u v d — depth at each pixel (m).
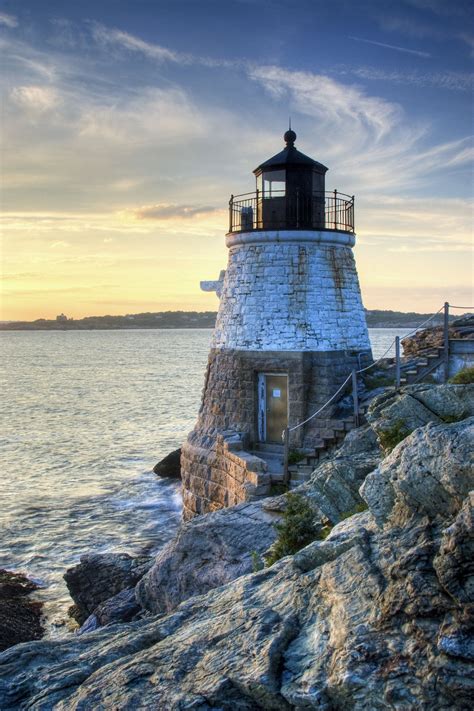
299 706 5.54
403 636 5.50
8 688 6.84
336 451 17.08
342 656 5.60
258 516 14.13
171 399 71.94
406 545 6.21
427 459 6.44
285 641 6.23
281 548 10.84
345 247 21.61
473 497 5.59
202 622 7.27
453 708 4.95
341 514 11.26
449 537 5.45
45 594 19.58
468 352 17.17
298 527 10.84
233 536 13.63
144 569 17.25
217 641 6.65
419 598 5.53
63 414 60.72
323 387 19.64
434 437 6.52
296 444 19.55
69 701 6.31
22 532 25.25
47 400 72.25
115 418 57.66
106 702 6.08
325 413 19.20
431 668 5.15
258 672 5.84
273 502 14.45
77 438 47.44
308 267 20.44
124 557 18.41
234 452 19.09
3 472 36.09
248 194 21.58
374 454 12.52
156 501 29.56
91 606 16.97
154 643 7.35
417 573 5.70
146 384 90.19
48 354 177.88
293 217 20.61
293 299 20.33
